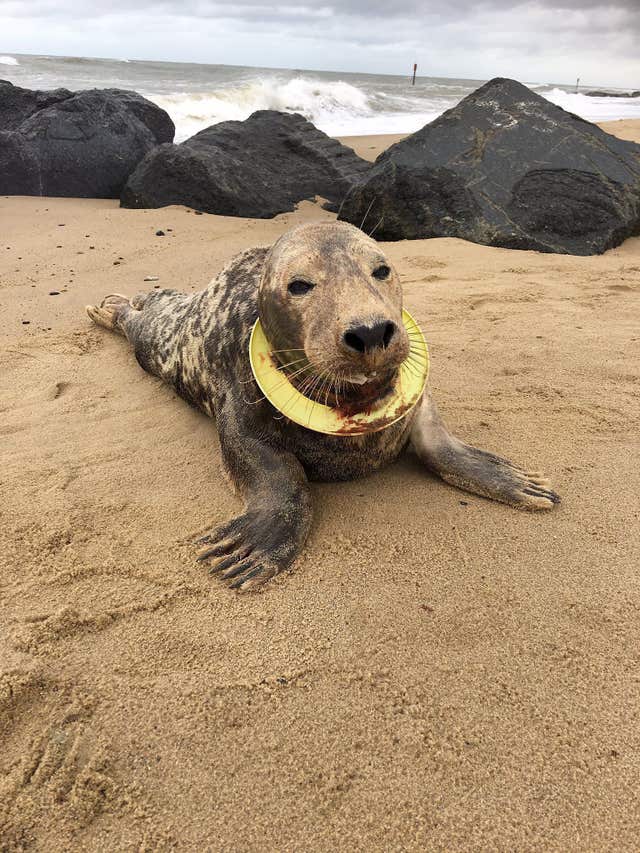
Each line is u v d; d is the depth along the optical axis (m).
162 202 3.03
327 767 0.57
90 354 1.46
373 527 0.88
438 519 0.89
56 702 0.64
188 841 0.52
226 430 0.98
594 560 0.81
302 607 0.75
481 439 1.08
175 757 0.58
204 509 0.94
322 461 0.94
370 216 2.61
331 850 0.51
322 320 0.76
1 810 0.54
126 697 0.64
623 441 1.06
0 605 0.76
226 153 3.23
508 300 1.74
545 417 1.14
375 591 0.77
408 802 0.54
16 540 0.87
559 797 0.54
